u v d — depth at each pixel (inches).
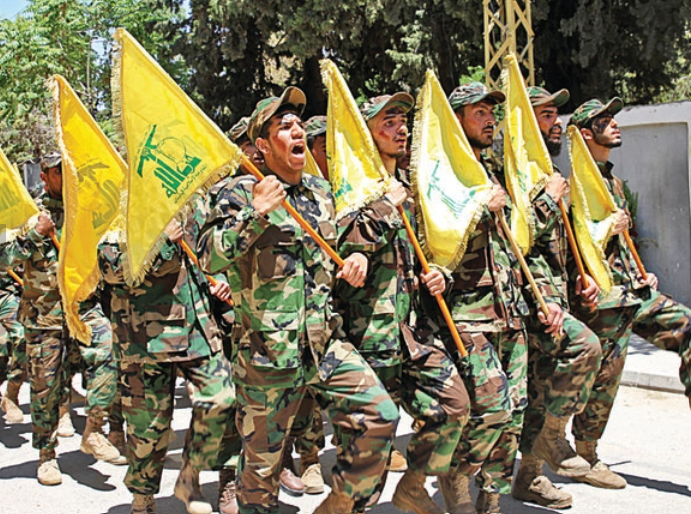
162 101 154.7
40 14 754.2
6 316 290.4
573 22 575.5
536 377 197.6
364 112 176.4
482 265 173.2
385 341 158.7
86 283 197.9
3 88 748.6
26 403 333.4
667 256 444.8
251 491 151.3
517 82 201.3
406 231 165.9
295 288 147.3
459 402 158.6
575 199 211.8
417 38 617.9
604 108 217.5
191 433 179.9
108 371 237.0
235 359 152.6
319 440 210.1
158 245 155.4
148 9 743.7
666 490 202.7
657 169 444.8
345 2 617.3
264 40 712.4
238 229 141.4
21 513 201.5
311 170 199.8
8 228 228.7
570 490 203.3
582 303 211.6
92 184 196.7
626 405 291.9
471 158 178.2
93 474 232.7
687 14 537.6
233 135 192.9
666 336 213.6
